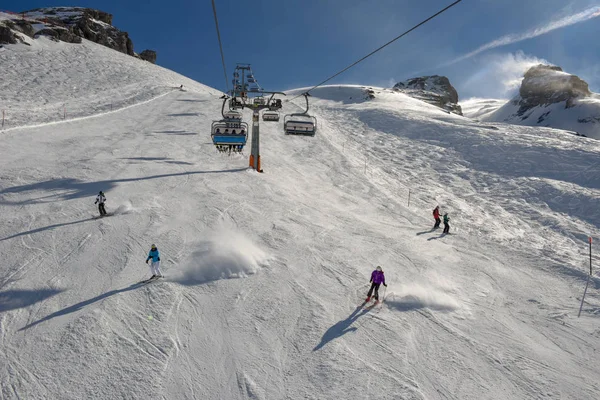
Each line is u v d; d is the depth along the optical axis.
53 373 7.61
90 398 7.12
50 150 25.69
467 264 15.17
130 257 12.47
